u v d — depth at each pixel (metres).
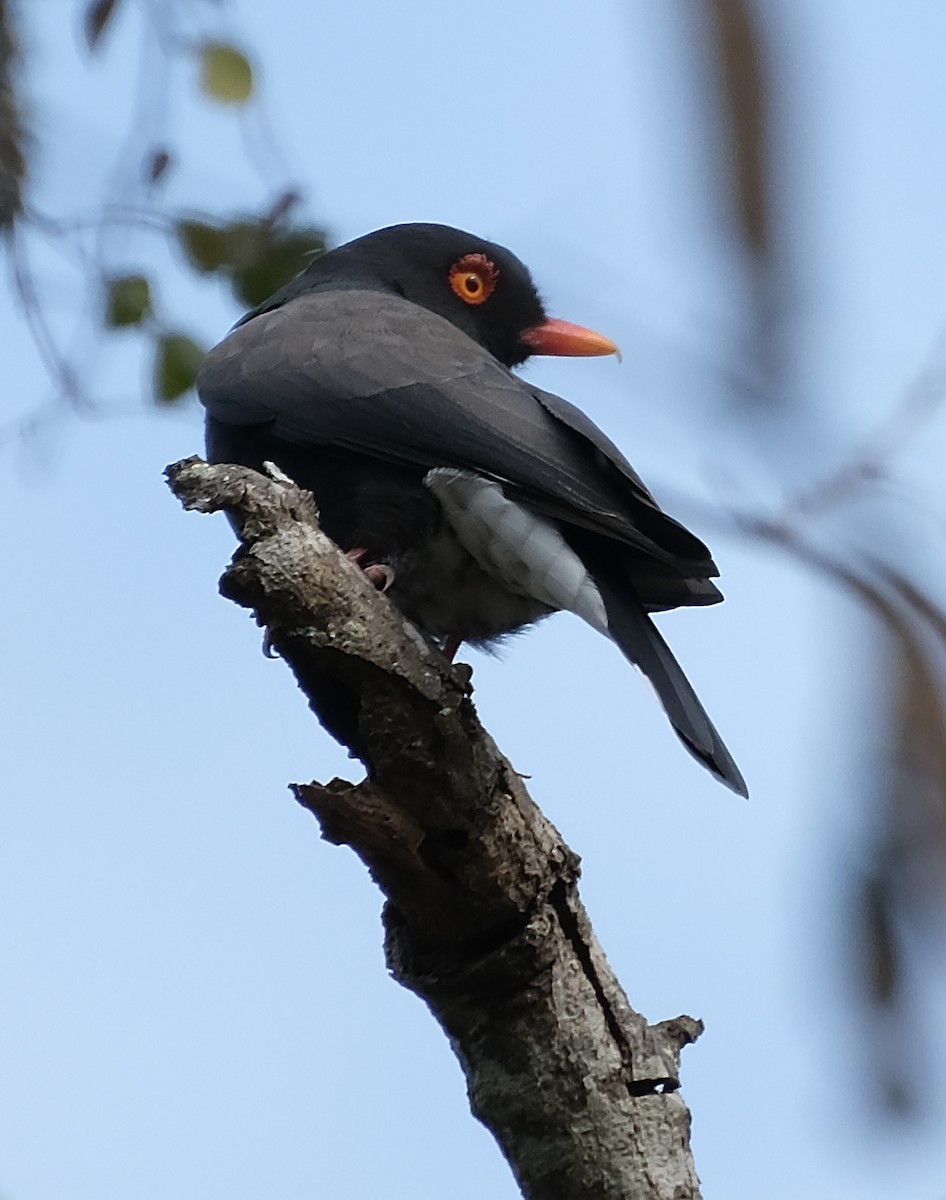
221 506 6.38
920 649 2.76
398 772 6.42
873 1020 2.85
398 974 6.79
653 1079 6.49
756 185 2.09
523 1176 6.52
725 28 2.05
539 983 6.51
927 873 2.75
